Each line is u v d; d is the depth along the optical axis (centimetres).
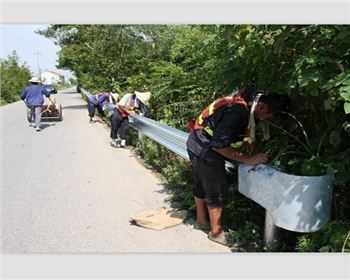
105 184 588
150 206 484
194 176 395
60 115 1557
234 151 344
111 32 1833
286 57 350
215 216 372
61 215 461
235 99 346
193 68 768
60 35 2011
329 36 272
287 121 369
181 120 748
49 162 753
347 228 298
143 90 1073
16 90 4409
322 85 273
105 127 1341
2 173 669
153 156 719
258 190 327
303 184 295
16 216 461
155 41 1770
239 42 340
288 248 346
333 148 324
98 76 1930
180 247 370
